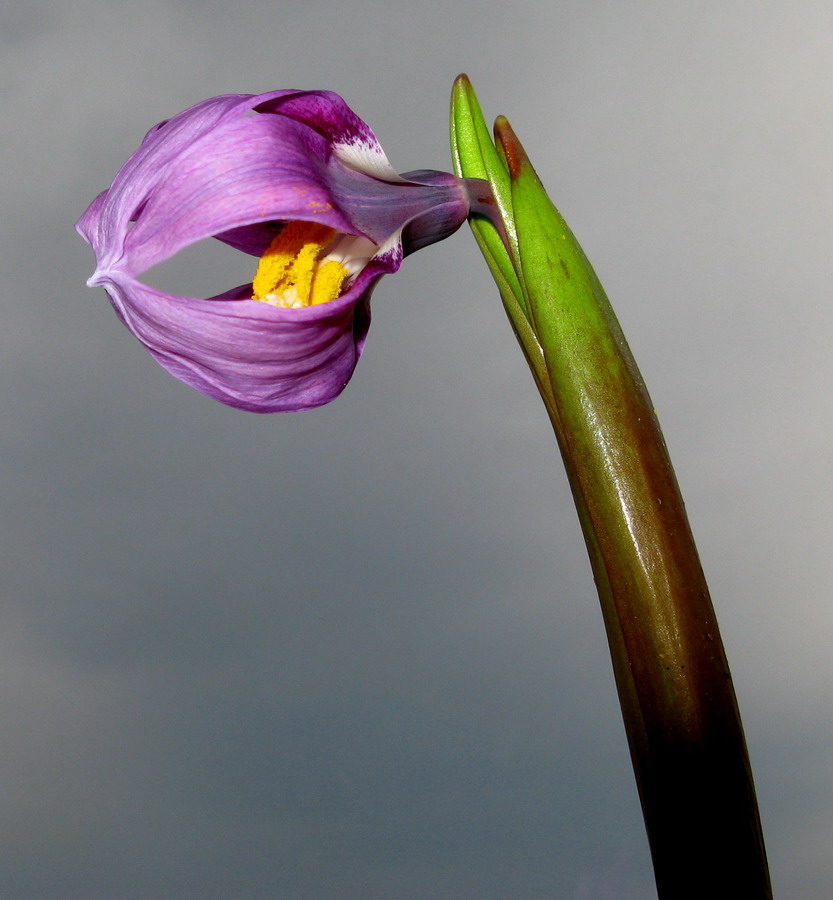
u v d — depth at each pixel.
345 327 0.18
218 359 0.18
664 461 0.18
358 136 0.18
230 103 0.18
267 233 0.20
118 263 0.17
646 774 0.18
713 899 0.17
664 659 0.17
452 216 0.19
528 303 0.18
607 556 0.18
